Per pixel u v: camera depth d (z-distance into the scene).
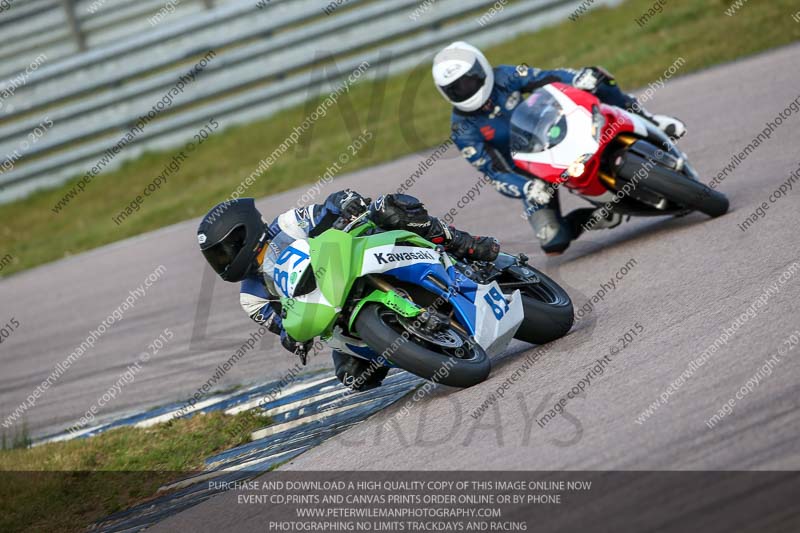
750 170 30.16
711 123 38.81
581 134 25.16
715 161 32.75
